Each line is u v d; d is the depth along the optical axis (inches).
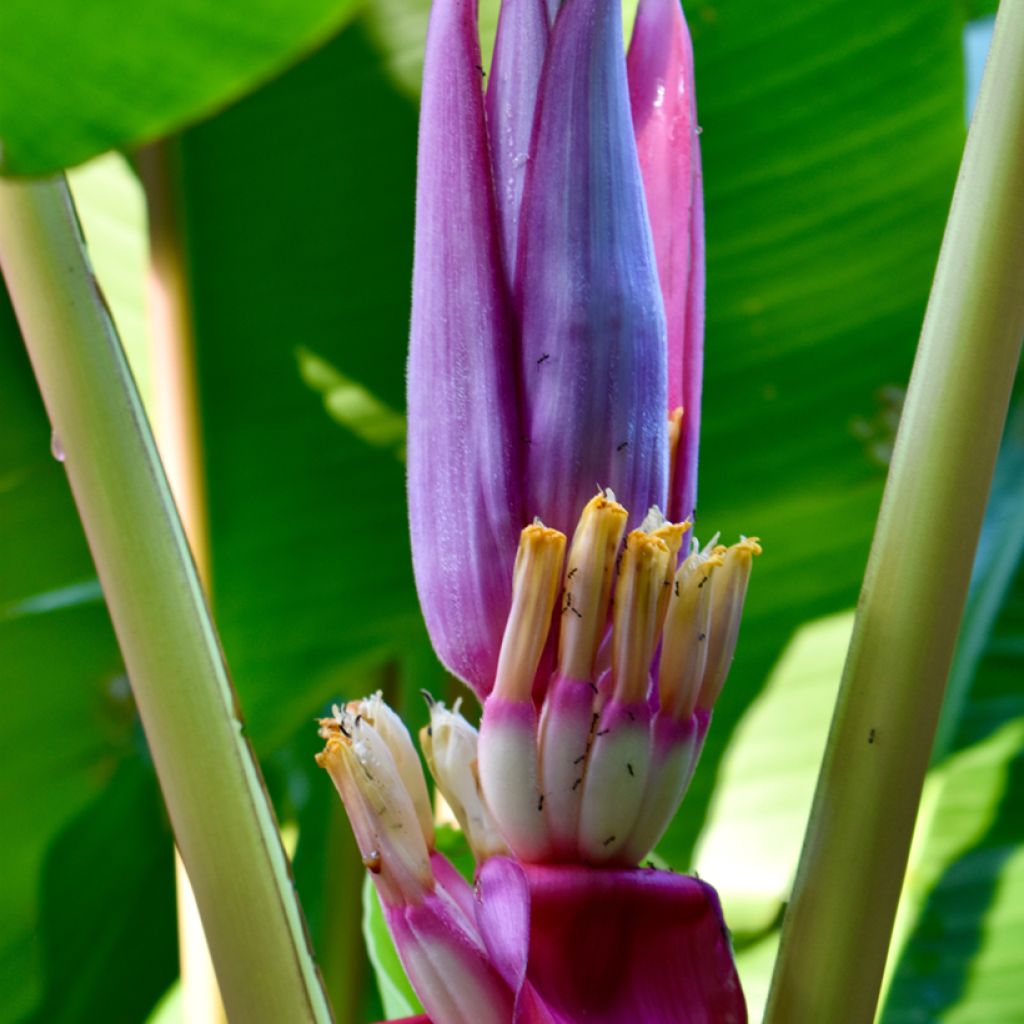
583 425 33.1
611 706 32.8
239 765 34.0
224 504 47.2
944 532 33.4
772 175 46.6
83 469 34.0
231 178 45.4
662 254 34.3
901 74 45.3
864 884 33.6
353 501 47.6
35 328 34.0
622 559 32.7
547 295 33.1
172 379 45.0
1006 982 46.2
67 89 31.6
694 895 33.0
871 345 47.6
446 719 33.9
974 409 33.4
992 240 33.3
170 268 44.8
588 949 32.8
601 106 33.2
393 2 44.8
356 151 45.5
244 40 31.6
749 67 45.8
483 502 33.2
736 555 33.2
